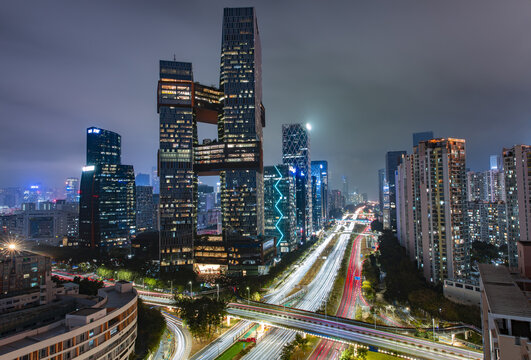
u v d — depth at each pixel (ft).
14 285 522.88
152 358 428.15
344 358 381.81
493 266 275.59
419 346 379.35
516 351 154.51
